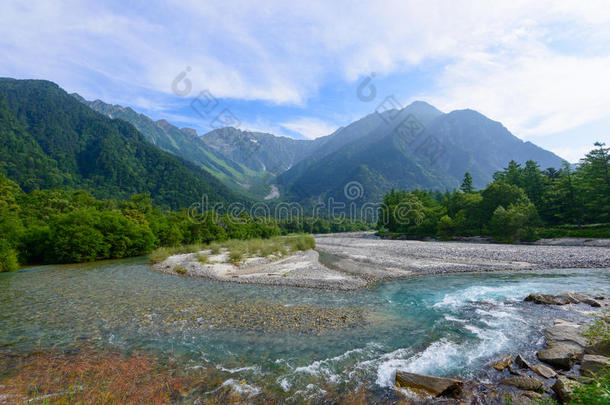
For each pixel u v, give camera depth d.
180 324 10.64
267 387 6.41
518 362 7.22
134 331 9.95
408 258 28.41
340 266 24.42
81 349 8.48
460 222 58.44
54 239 31.53
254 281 18.81
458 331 9.76
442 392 6.00
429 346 8.59
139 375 6.93
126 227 38.62
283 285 17.70
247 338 9.30
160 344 8.84
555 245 38.84
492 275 19.97
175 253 36.53
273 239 47.53
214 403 5.79
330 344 8.84
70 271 24.73
